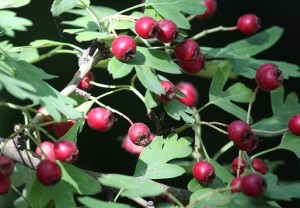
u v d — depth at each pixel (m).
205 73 0.57
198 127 0.48
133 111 0.63
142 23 0.42
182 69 0.45
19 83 0.37
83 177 0.41
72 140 0.42
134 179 0.38
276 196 0.36
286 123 0.51
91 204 0.37
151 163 0.44
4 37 0.62
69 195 0.41
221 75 0.48
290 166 0.63
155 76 0.43
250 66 0.53
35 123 0.42
